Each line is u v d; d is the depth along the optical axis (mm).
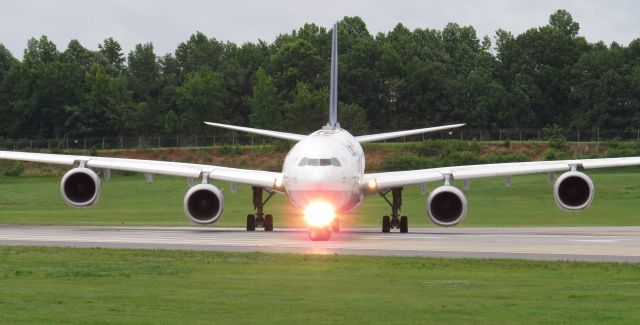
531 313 53938
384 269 72688
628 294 60688
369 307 55625
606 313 53969
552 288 63312
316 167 103938
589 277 68750
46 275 68438
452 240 103812
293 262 76875
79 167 118500
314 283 65188
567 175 112438
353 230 132750
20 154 119625
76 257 80688
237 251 85875
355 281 66312
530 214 186375
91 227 134750
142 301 57281
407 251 87125
